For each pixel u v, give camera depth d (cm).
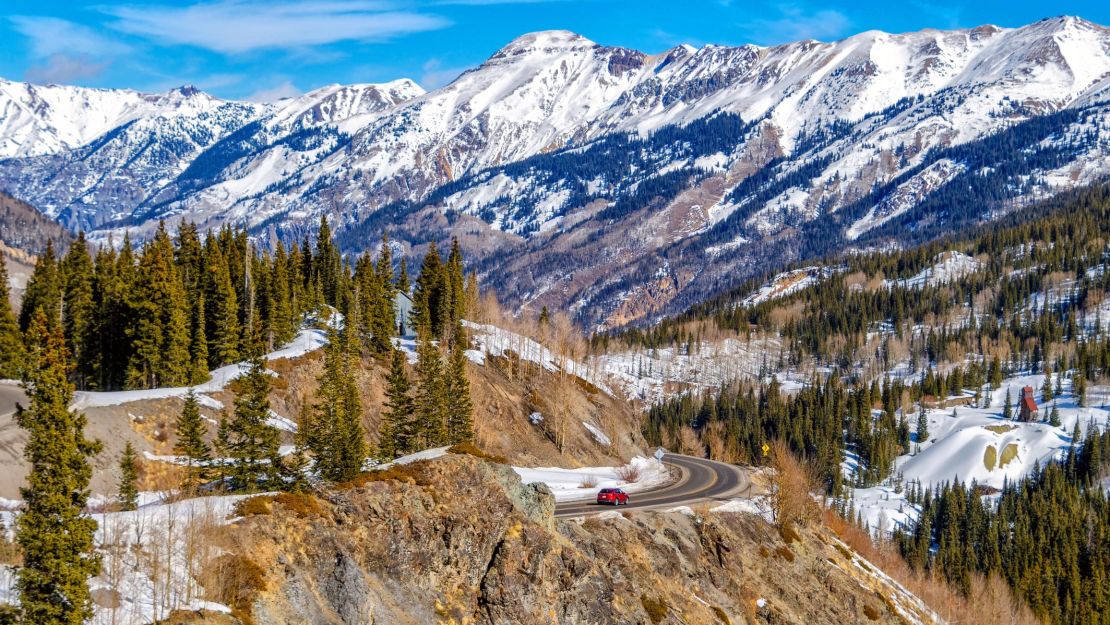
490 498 5234
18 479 5612
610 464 11050
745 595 6781
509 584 4988
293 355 9500
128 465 5597
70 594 3366
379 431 7950
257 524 4225
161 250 9431
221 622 3622
